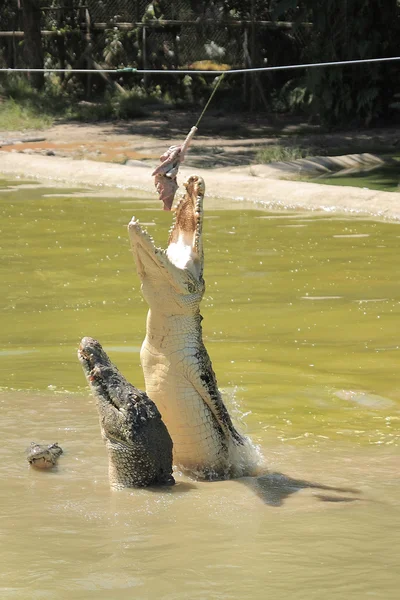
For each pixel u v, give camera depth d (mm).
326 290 26406
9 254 30844
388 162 53281
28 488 13062
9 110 70188
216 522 11367
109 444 13352
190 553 10133
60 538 10750
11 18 88062
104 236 33781
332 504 12180
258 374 19500
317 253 31016
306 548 10289
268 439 15727
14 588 9094
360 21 64938
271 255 30703
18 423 16422
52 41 86188
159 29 84250
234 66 83125
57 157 52344
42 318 23719
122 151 57094
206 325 23141
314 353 20938
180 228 14578
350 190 40125
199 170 46594
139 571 9578
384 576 9383
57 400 17906
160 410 14055
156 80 84688
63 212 38562
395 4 66438
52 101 76500
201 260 14203
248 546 10383
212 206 40344
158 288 13719
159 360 13906
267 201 40969
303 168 49875
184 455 14109
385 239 33344
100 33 86312
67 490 12977
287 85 78562
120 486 13219
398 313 24109
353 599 8766
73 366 20125
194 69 84062
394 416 17094
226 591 8984
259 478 13641
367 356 20688
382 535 10766
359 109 67125
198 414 13875
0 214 37969
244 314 24062
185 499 12516
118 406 13367
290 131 67500
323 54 66625
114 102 77500
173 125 69688
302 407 17562
